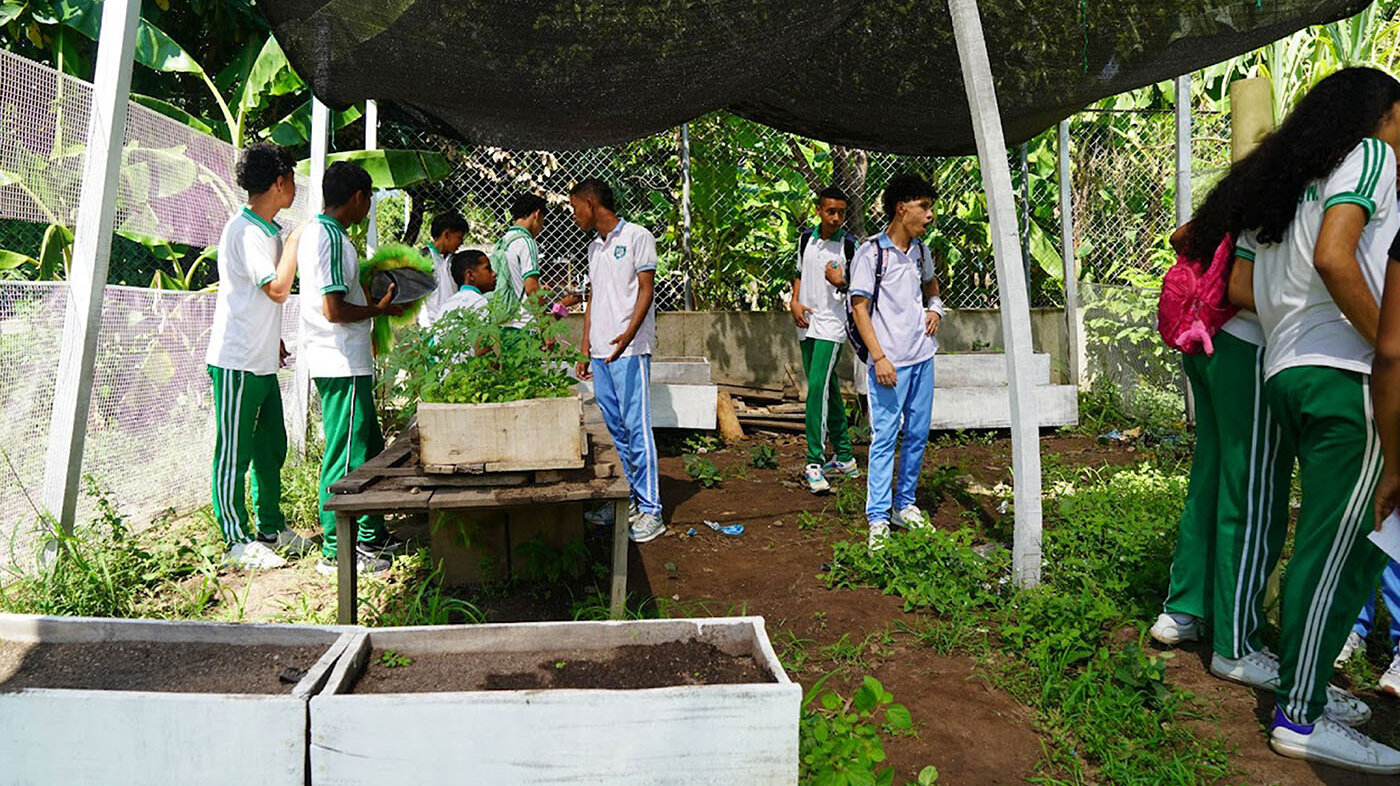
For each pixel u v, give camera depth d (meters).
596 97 5.25
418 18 4.40
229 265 4.45
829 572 4.68
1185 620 3.71
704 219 9.04
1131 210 9.41
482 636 2.66
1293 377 2.88
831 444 7.57
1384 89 2.79
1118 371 8.62
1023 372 4.09
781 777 2.23
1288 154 2.90
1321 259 2.71
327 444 4.58
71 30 7.45
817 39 5.36
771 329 9.00
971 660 3.64
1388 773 2.84
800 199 9.27
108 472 4.85
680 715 2.20
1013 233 4.07
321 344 4.49
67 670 2.47
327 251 4.38
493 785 2.19
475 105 5.25
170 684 2.38
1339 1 5.02
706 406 7.94
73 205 4.35
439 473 3.67
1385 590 3.31
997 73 5.95
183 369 5.61
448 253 7.02
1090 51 5.62
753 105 6.50
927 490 6.24
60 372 4.15
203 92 8.81
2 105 3.83
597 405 5.83
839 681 3.47
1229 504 3.36
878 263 4.82
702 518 5.87
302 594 4.30
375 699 2.17
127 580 4.28
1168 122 9.20
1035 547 4.14
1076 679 3.38
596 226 5.25
